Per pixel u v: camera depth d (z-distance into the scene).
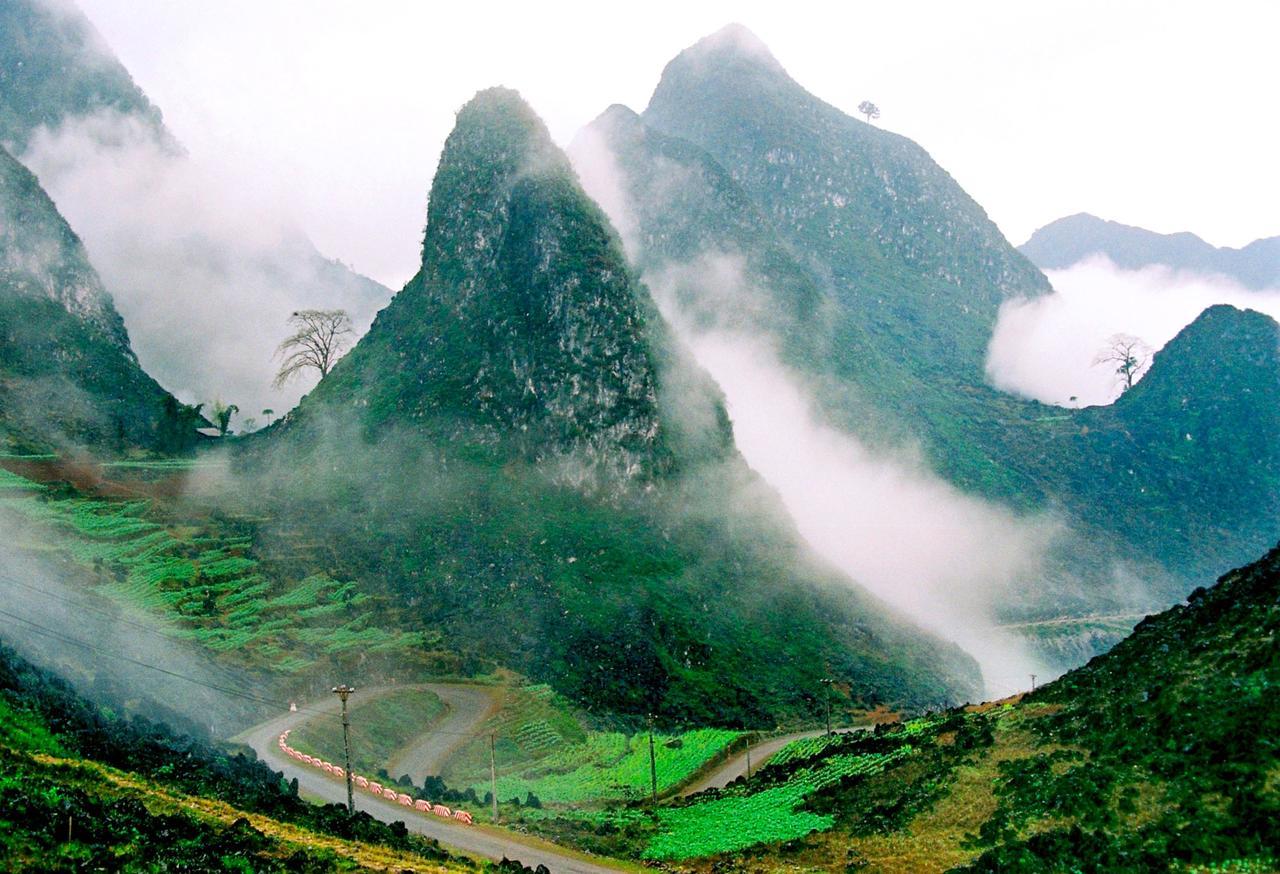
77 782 42.56
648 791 84.25
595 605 125.19
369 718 86.00
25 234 174.00
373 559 124.38
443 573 123.75
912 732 77.94
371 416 163.38
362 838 49.56
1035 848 44.53
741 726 110.44
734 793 76.50
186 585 102.06
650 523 149.50
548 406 157.75
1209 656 52.47
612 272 173.12
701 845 61.25
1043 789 49.94
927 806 54.97
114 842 36.72
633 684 112.06
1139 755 48.06
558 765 87.56
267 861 39.78
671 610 131.75
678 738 100.88
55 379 155.12
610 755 93.00
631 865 58.09
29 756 43.28
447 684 102.31
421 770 78.81
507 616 118.62
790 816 63.41
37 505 108.19
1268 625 50.88
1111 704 54.69
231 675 84.31
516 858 56.31
